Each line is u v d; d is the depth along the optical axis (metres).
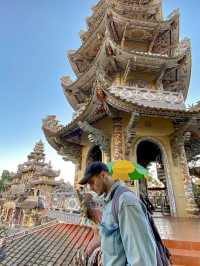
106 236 2.32
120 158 11.38
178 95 13.76
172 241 5.73
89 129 11.86
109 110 11.82
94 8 19.70
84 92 16.89
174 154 12.34
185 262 5.06
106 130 13.25
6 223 40.38
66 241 8.88
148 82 15.41
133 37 16.69
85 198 4.79
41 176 40.19
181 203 11.18
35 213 31.14
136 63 14.13
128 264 1.97
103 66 15.00
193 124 11.31
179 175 11.88
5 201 49.00
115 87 13.23
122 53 13.64
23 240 10.46
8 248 9.84
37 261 8.02
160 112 10.84
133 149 12.06
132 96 13.12
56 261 7.55
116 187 2.51
